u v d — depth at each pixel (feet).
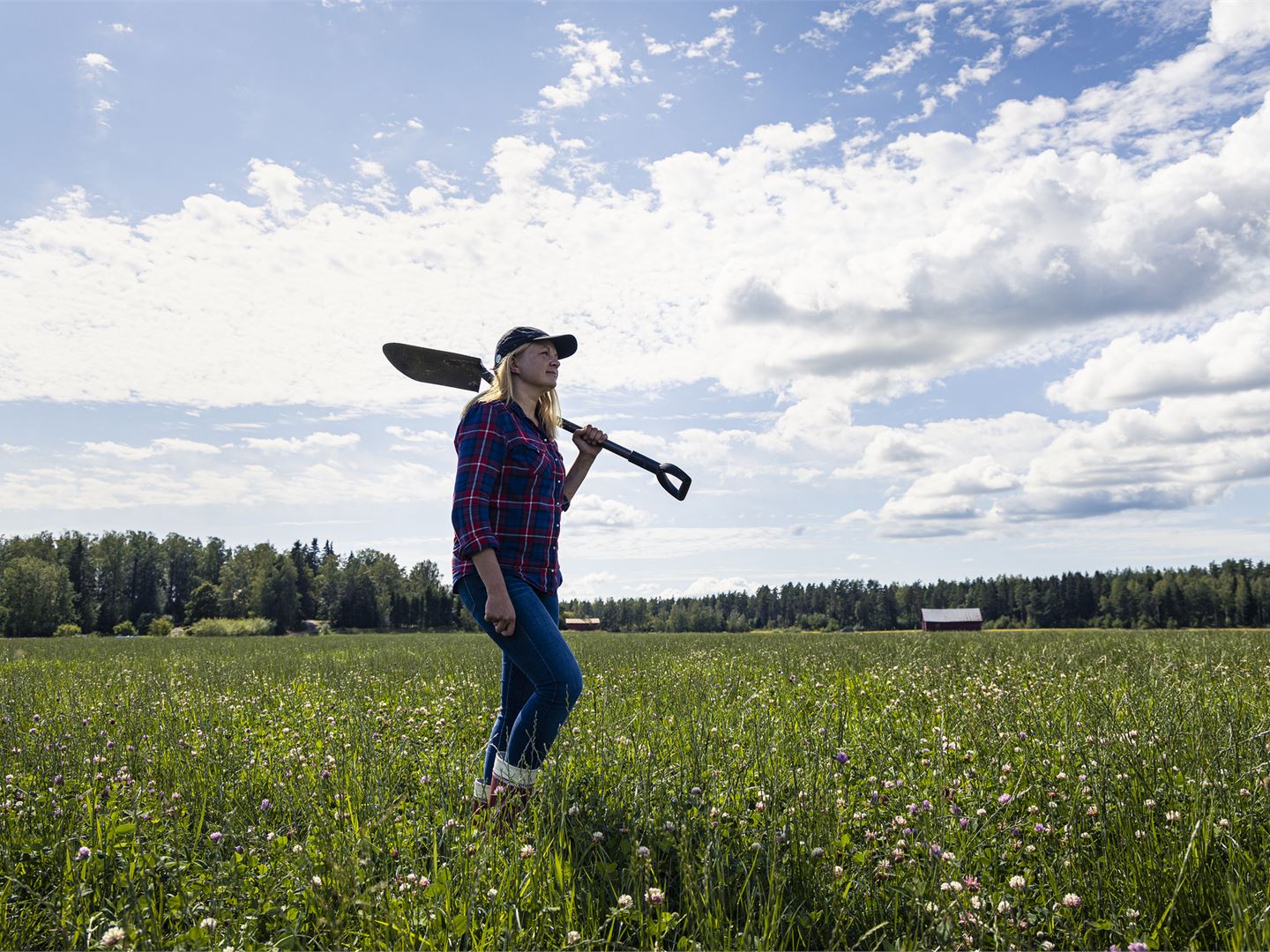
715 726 15.05
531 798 10.62
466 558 11.44
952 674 25.07
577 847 9.52
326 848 8.85
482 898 8.18
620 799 10.90
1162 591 407.44
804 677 27.40
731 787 11.51
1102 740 12.57
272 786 12.59
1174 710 14.35
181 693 26.53
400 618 403.13
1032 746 13.23
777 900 7.48
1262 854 8.41
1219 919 7.45
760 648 47.24
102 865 9.23
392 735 16.25
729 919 7.75
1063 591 430.20
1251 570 404.77
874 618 470.80
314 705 22.81
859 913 8.05
